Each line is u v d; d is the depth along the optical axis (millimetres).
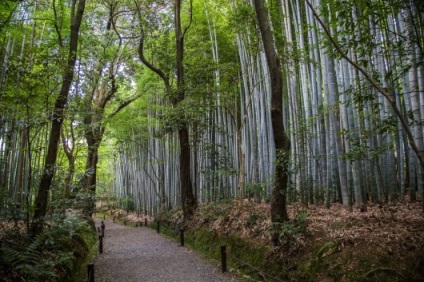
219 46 11117
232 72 8820
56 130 5781
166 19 11445
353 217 5086
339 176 6242
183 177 10789
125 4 12000
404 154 6762
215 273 6051
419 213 4719
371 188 6191
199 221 9500
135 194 20172
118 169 24969
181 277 5918
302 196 6723
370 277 3748
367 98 3768
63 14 7504
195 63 9289
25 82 5105
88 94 10664
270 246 5613
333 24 4809
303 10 7605
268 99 8328
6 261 3838
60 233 5734
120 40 12000
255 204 8227
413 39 3404
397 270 3650
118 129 15133
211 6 10461
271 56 5523
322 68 6328
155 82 13875
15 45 8180
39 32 8742
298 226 5113
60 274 4723
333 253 4398
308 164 7148
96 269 6645
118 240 10812
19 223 5973
